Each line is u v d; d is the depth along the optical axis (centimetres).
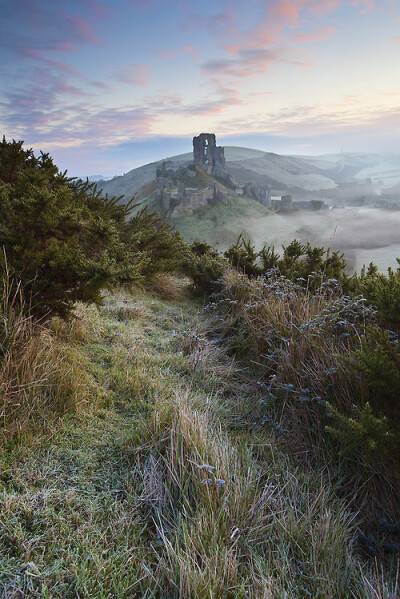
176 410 255
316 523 189
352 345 327
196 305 607
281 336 368
